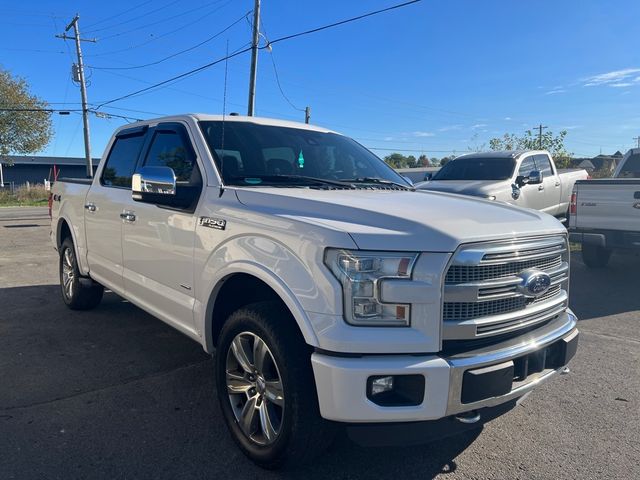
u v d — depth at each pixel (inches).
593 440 136.9
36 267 355.3
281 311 116.6
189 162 155.6
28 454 124.5
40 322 226.8
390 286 101.2
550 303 126.0
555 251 127.3
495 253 108.8
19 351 191.9
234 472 119.9
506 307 113.7
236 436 126.6
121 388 161.9
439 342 103.1
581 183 324.5
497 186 395.9
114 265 193.6
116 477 116.6
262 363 118.3
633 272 357.1
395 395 103.0
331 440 112.8
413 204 125.6
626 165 432.1
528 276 114.7
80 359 185.2
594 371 183.5
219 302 139.9
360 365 100.1
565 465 125.3
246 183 144.6
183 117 168.9
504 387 109.5
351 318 101.7
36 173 2432.3
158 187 140.9
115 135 211.2
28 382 165.0
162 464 122.0
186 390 161.3
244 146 158.2
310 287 105.7
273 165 158.2
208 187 143.6
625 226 307.7
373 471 121.9
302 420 108.5
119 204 185.3
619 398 161.8
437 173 468.4
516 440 136.6
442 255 102.7
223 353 130.2
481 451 131.2
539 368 120.3
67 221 235.9
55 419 141.6
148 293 168.2
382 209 115.6
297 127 183.5
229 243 127.6
